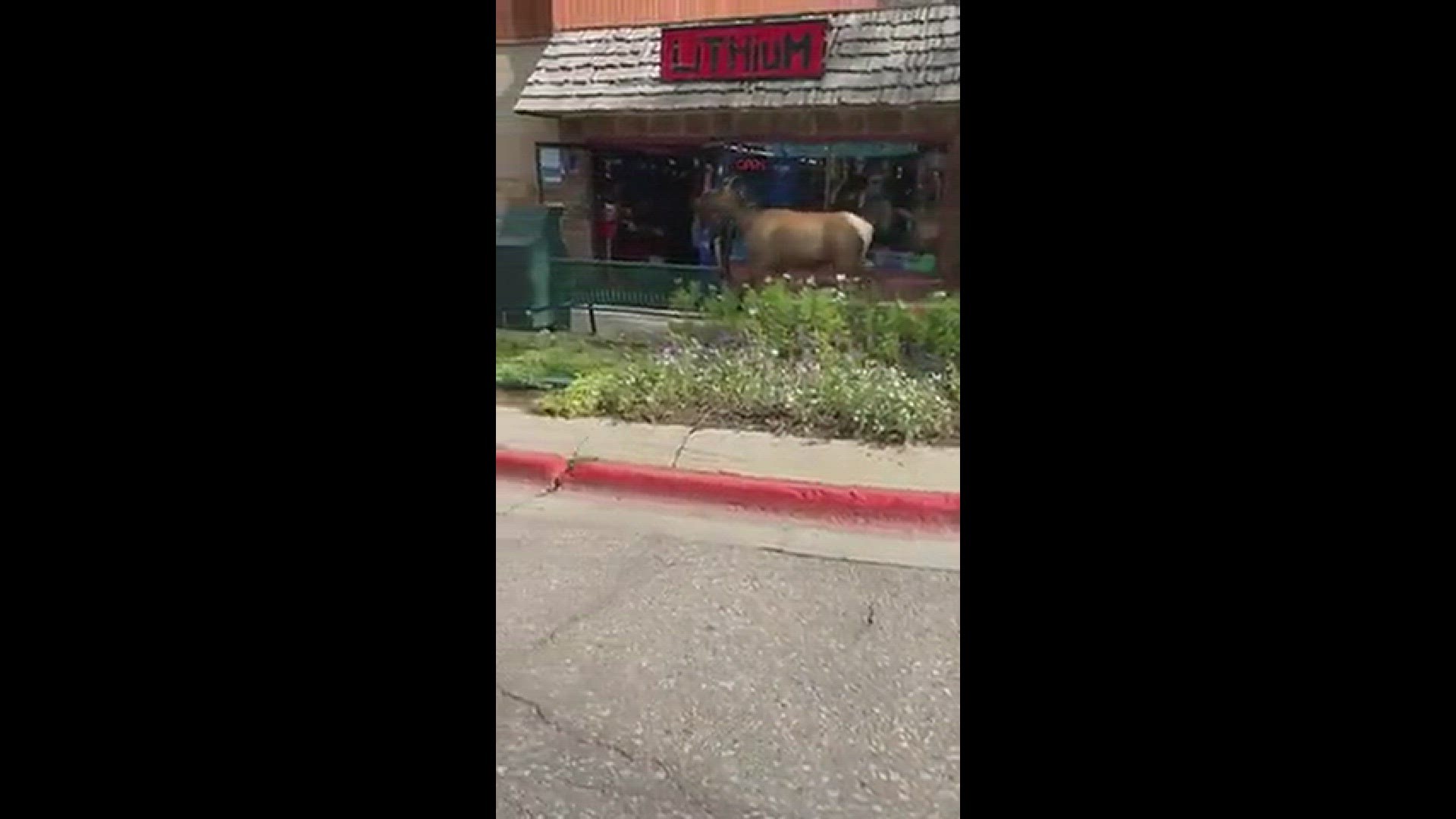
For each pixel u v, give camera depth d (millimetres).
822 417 7438
